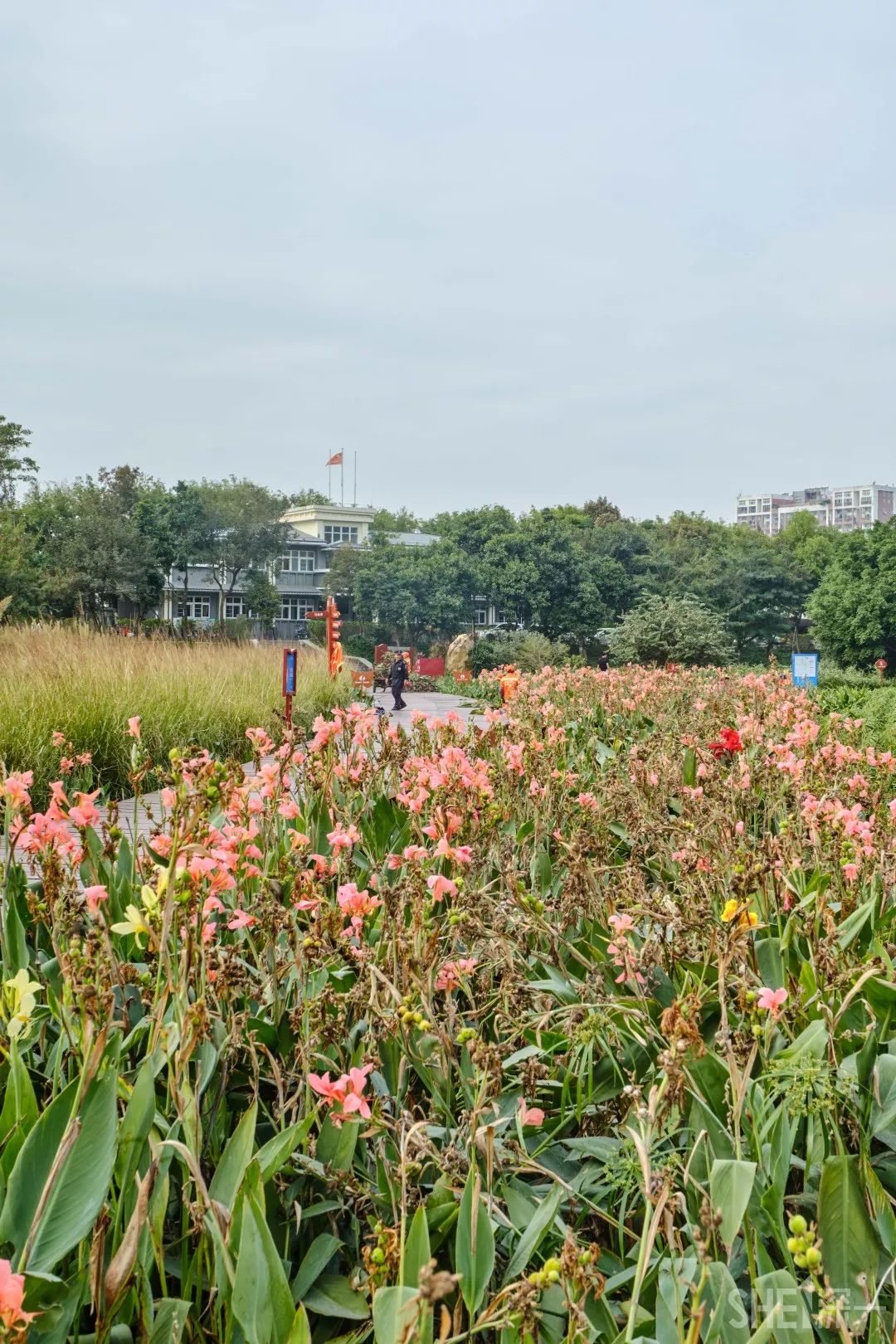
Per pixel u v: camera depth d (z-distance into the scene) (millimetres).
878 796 4078
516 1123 2086
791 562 73625
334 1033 2162
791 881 3309
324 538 100062
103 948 2129
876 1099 1971
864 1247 1591
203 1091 2115
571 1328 1441
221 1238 1506
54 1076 2076
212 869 2188
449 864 3350
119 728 9430
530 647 44438
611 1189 1950
